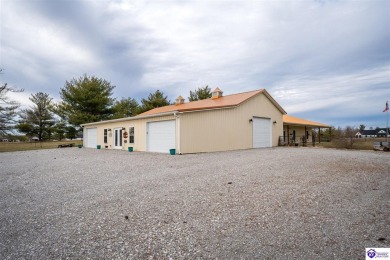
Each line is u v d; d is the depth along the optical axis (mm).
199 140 14031
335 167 7246
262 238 2668
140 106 37031
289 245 2490
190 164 8594
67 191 5074
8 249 2484
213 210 3611
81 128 31688
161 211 3611
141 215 3461
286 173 6324
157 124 15281
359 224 3020
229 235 2756
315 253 2318
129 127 18156
